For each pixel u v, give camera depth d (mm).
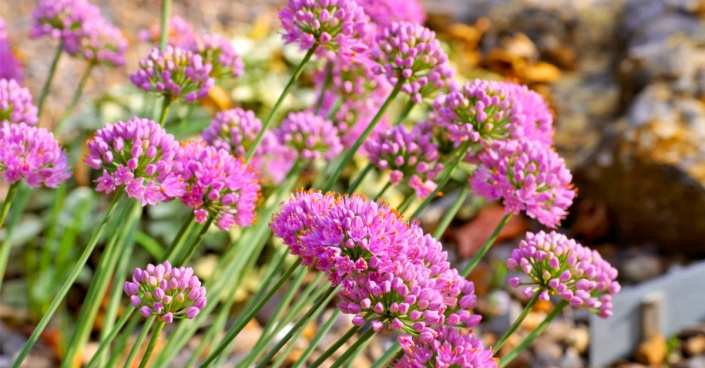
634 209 1156
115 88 1253
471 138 652
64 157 632
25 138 617
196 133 1159
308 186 1124
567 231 1217
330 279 556
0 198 1136
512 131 652
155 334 569
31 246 1099
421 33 670
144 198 599
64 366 709
